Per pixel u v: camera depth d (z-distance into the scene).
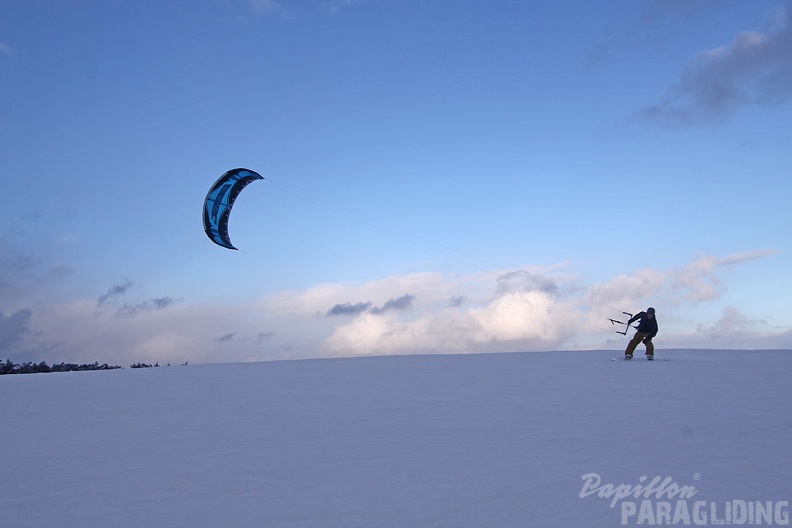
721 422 10.88
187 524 6.60
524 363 22.31
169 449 9.88
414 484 7.66
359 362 24.20
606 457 8.71
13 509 7.27
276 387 16.97
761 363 20.77
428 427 10.91
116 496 7.58
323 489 7.54
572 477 7.82
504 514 6.64
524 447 9.33
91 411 13.78
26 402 15.41
